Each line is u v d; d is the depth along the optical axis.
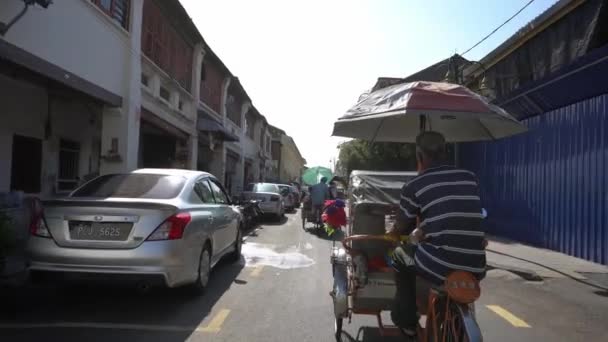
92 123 13.23
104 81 11.02
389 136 5.75
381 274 4.62
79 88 9.61
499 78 15.23
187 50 18.67
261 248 11.38
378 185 5.45
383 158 23.53
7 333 4.84
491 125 5.06
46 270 5.54
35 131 10.55
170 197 6.41
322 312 6.01
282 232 15.11
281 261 9.66
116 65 11.61
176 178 7.03
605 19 10.46
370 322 5.63
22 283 6.71
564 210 11.56
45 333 4.88
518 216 13.99
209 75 22.38
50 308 5.80
